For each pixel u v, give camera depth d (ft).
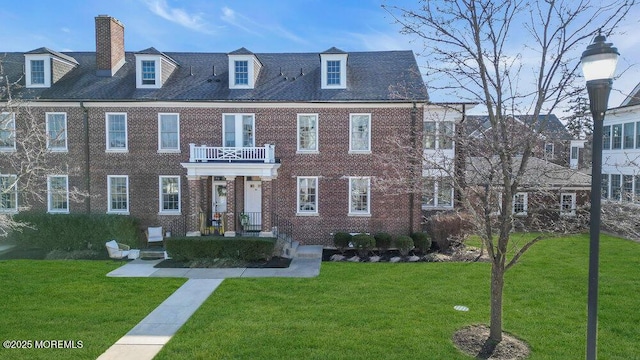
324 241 63.00
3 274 43.16
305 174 62.75
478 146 26.45
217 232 60.70
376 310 31.96
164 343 26.17
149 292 37.50
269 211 58.75
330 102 61.11
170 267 48.75
